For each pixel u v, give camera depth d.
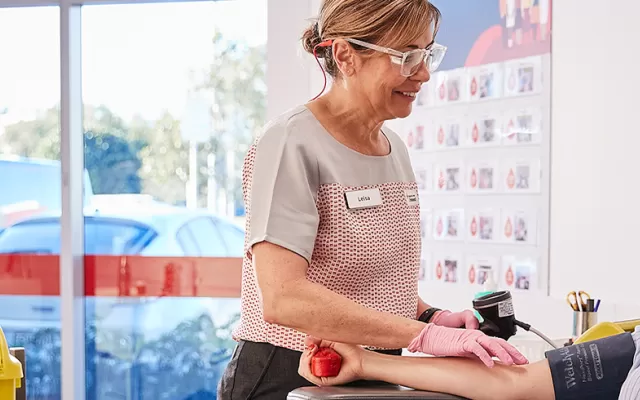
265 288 1.45
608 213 2.65
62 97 3.84
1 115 3.98
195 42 3.89
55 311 3.95
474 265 3.06
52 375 3.97
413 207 1.71
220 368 3.91
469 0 3.03
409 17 1.49
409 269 1.69
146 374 3.96
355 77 1.56
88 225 3.96
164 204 3.93
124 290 3.94
